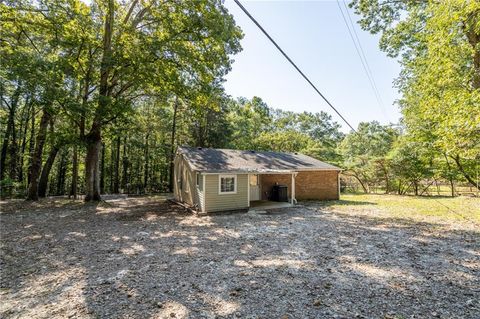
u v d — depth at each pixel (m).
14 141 19.25
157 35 12.86
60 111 11.80
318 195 15.83
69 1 11.09
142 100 19.89
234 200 11.56
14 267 4.75
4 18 10.70
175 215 10.34
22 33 12.34
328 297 3.58
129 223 8.71
